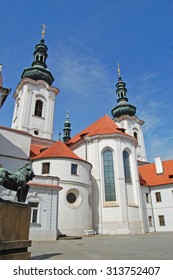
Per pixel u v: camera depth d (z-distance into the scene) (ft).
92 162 113.60
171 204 127.44
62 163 93.45
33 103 154.40
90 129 144.87
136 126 195.21
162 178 138.41
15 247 26.55
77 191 92.27
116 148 112.37
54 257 34.45
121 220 98.07
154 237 78.84
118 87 220.02
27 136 99.66
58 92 172.04
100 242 61.11
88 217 92.27
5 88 82.64
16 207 28.07
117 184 105.70
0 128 92.43
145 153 190.90
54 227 64.69
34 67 168.96
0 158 82.38
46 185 66.74
